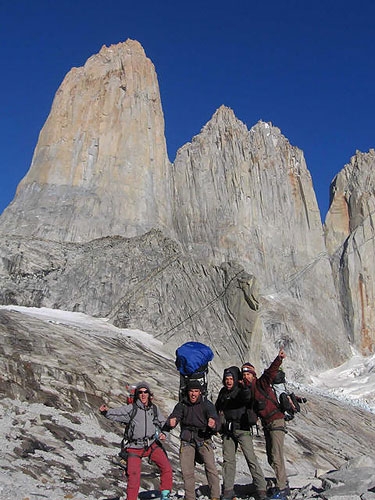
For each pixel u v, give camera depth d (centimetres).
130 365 2072
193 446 784
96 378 1703
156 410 759
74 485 949
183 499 827
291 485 1060
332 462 1945
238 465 1512
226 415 837
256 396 834
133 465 729
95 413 1473
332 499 802
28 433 1162
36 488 865
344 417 3086
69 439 1223
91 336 2308
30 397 1409
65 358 1748
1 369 1467
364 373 5034
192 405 781
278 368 830
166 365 2352
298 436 2127
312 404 3070
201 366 789
